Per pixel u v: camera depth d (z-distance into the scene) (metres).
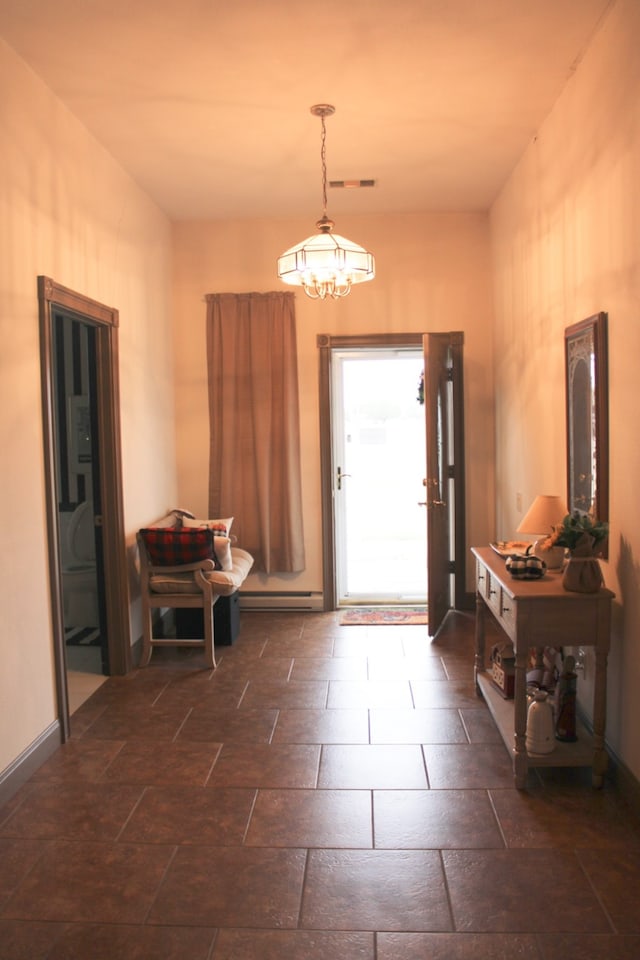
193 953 2.04
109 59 3.15
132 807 2.82
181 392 5.70
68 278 3.62
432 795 2.88
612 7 2.83
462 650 4.71
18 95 3.10
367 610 5.75
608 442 2.98
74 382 5.06
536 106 3.71
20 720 3.02
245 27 2.93
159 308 5.27
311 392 5.67
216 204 5.22
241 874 2.39
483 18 2.91
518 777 2.91
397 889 2.30
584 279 3.25
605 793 2.88
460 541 5.67
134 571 4.57
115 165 4.34
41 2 2.72
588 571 2.81
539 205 4.03
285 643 4.92
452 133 4.04
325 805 2.82
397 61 3.24
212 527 5.07
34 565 3.17
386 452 7.06
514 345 4.73
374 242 5.59
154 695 3.99
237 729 3.53
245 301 5.58
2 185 2.95
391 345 5.62
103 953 2.05
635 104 2.63
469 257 5.56
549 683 3.34
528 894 2.27
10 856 2.52
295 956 2.02
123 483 4.39
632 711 2.77
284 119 3.81
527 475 4.44
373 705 3.80
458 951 2.03
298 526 5.66
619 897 2.25
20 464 3.05
